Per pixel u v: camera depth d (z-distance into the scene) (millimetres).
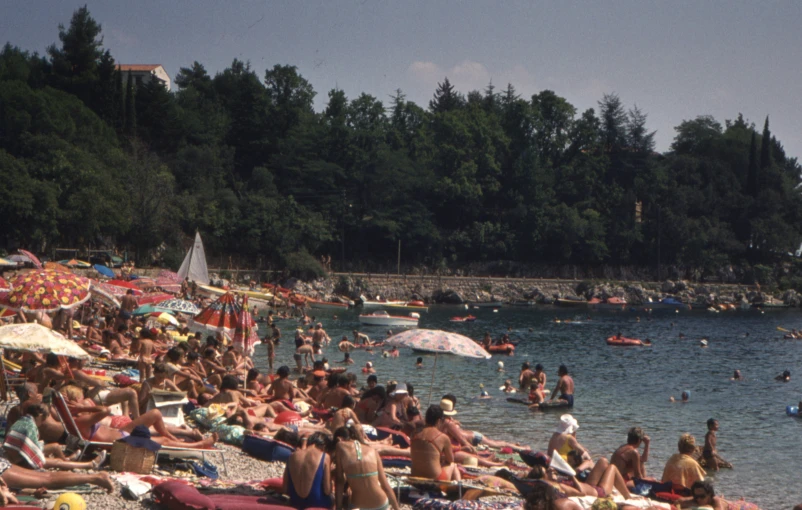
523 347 57906
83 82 107125
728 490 20656
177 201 105938
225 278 105062
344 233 128500
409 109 155750
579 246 136375
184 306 35875
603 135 155000
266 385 26281
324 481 11438
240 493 12359
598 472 14797
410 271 130375
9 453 11852
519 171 143125
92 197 83750
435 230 131375
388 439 17984
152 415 14461
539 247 136000
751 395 37344
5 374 17953
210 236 111688
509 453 20656
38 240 82062
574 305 118562
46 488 11570
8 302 20031
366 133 134625
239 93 141125
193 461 14219
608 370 45812
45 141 85625
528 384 33969
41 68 111875
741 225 146625
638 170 149625
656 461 23422
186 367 22469
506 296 123188
